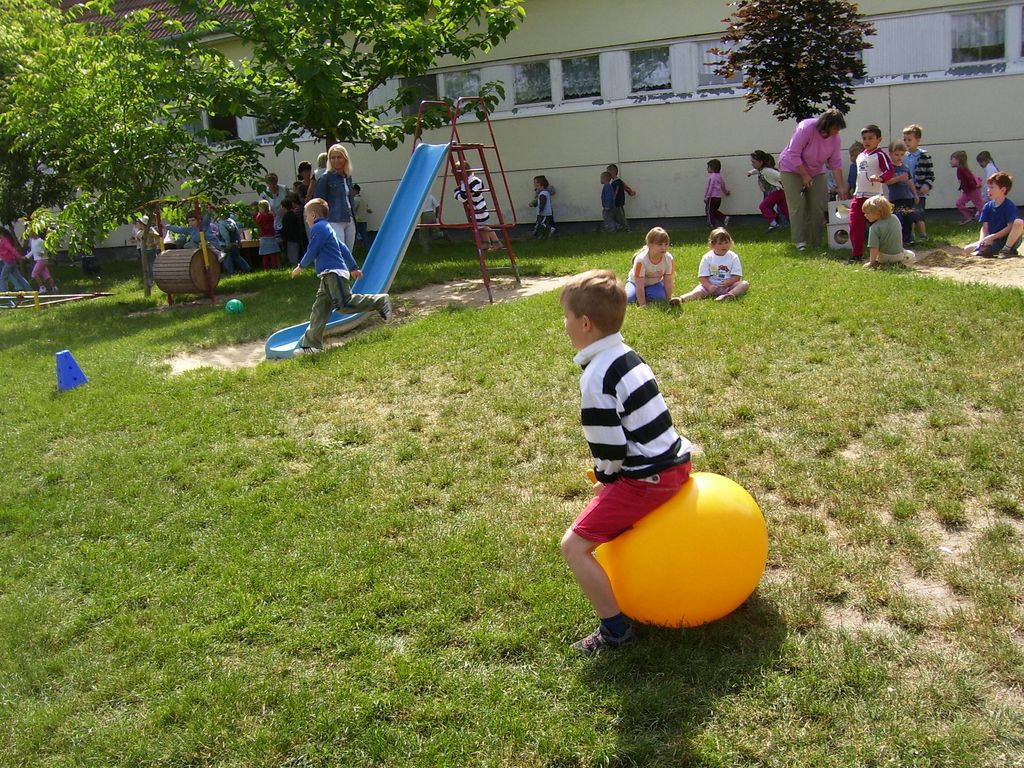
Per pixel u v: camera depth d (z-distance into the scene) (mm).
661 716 3082
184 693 3465
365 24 14406
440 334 8523
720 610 3445
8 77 15539
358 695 3340
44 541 5078
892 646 3334
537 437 5797
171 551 4758
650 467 3273
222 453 6125
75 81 13133
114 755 3180
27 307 15391
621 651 3439
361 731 3164
